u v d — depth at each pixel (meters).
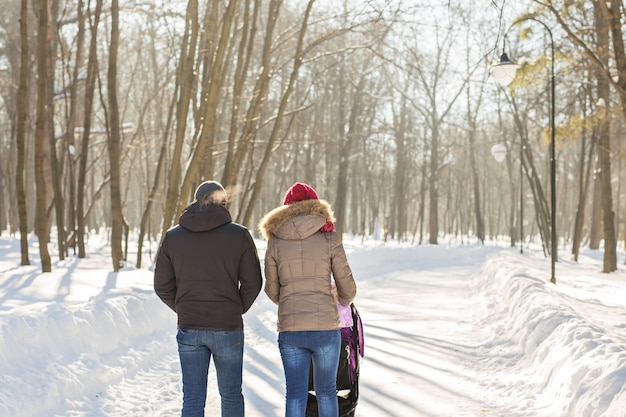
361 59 42.38
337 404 4.77
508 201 93.12
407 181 62.50
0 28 32.72
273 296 4.80
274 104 39.59
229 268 4.60
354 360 5.36
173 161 15.13
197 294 4.57
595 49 16.42
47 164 26.80
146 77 38.81
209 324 4.54
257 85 17.73
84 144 20.97
